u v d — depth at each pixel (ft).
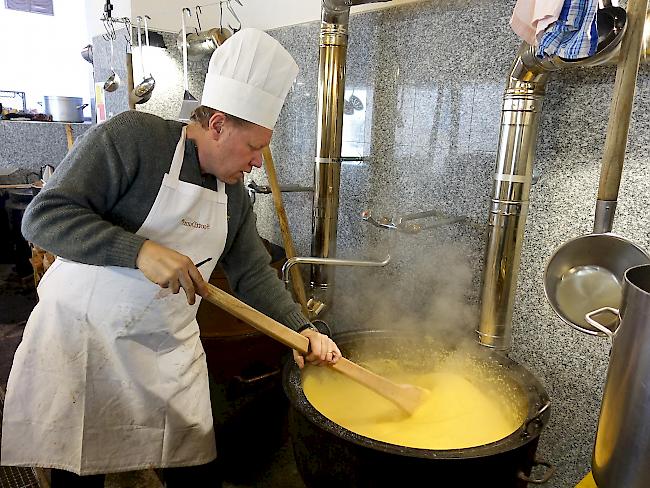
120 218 3.76
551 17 3.11
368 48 5.75
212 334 4.90
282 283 4.63
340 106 5.53
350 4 4.96
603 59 3.16
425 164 5.33
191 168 3.82
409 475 3.04
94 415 4.10
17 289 10.93
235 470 5.41
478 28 4.60
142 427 4.23
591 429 4.25
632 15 2.88
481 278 4.51
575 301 3.38
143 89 7.18
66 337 3.96
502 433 3.88
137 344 4.05
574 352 4.29
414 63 5.27
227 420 5.19
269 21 7.19
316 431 3.29
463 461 2.98
